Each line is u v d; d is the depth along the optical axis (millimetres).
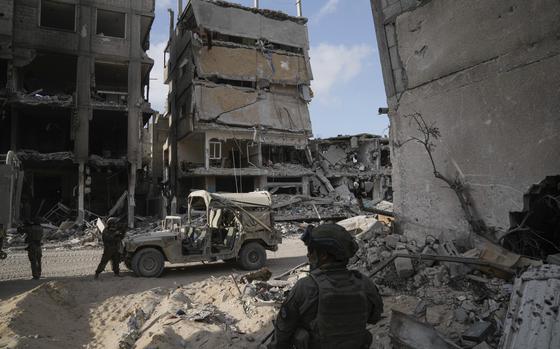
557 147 5047
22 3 21984
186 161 28781
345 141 34312
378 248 6938
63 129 26109
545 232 5535
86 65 23141
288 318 2166
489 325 3898
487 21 5973
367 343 2254
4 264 11930
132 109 23984
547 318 3234
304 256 13344
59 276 10047
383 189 32406
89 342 5375
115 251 9516
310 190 31391
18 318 5191
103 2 23766
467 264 5312
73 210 23609
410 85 7434
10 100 21094
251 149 30531
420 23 7184
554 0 5102
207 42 27781
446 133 6668
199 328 5199
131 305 6707
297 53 31266
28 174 24812
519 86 5512
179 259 9891
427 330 3529
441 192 6766
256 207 11078
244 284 7098
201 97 27062
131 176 23797
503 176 5723
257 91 29141
